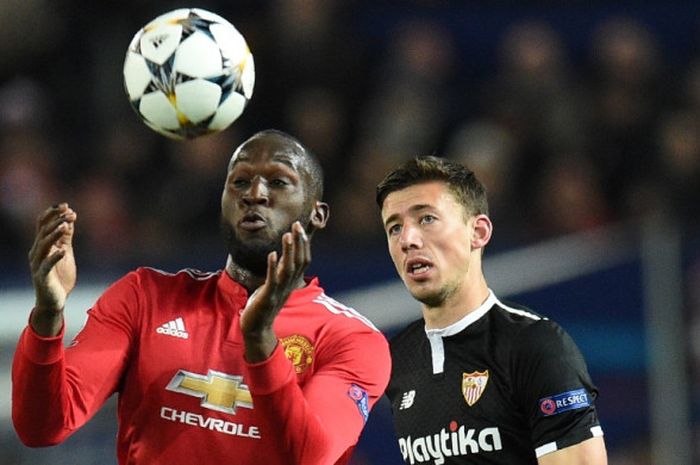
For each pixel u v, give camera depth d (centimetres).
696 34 4403
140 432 1611
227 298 1659
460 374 1917
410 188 1917
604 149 3878
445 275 1902
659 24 4428
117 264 3081
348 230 3547
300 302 1683
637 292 3062
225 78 1712
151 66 1705
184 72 1695
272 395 1491
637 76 4069
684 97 4056
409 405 1967
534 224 3638
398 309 3080
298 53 3894
